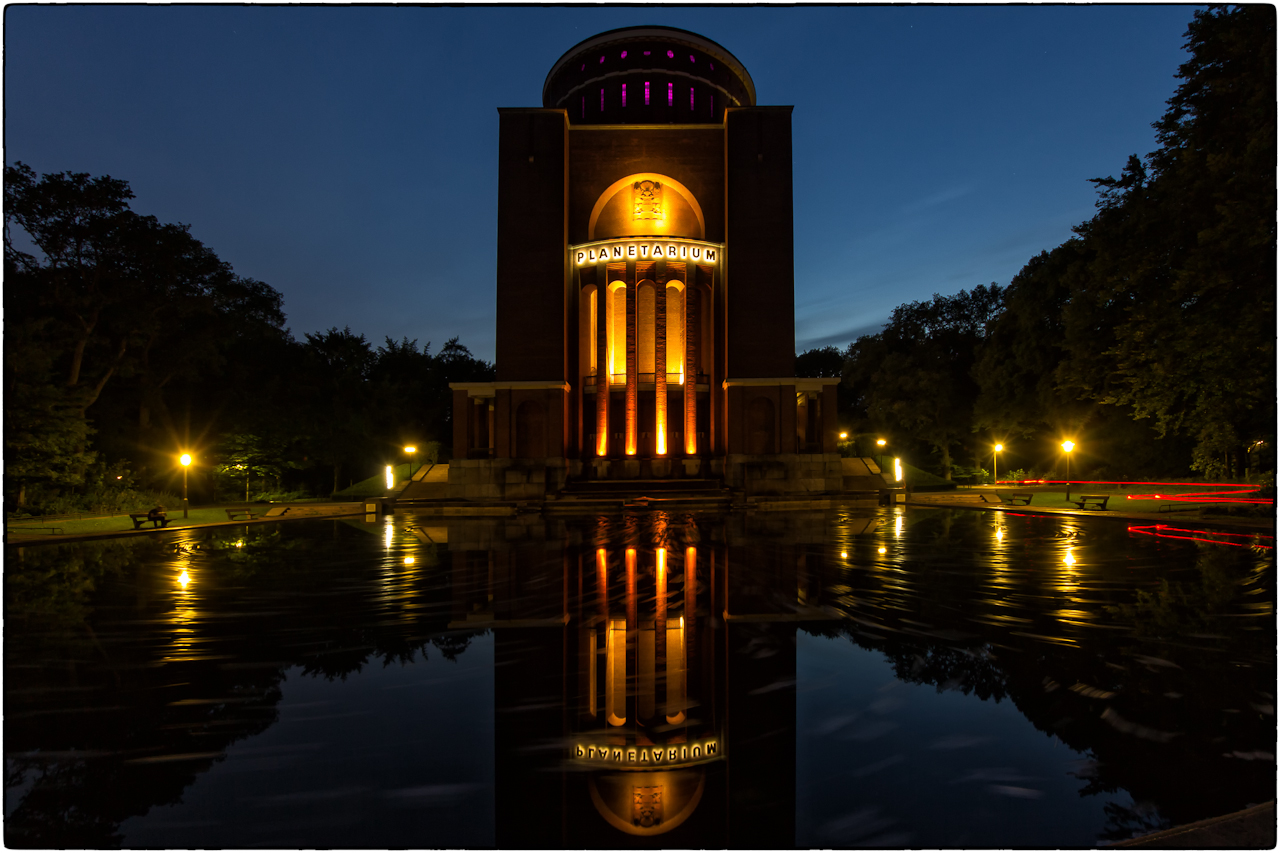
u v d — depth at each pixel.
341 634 8.47
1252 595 10.08
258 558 15.23
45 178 30.25
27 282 30.88
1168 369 21.02
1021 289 42.19
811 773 4.65
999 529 19.84
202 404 40.12
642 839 3.80
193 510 29.80
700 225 38.59
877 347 58.41
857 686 6.38
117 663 7.34
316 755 5.04
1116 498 29.30
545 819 4.10
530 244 35.84
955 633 8.16
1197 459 22.44
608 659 7.34
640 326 38.12
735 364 35.28
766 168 36.22
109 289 32.72
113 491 28.48
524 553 15.65
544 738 5.34
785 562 13.80
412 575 12.73
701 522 23.19
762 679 6.62
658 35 43.16
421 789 4.50
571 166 38.69
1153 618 8.73
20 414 23.55
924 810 4.09
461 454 32.38
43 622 9.16
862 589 10.90
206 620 9.26
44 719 5.77
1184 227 22.05
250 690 6.46
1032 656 7.18
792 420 33.16
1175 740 5.05
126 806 4.28
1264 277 17.80
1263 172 17.23
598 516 26.41
